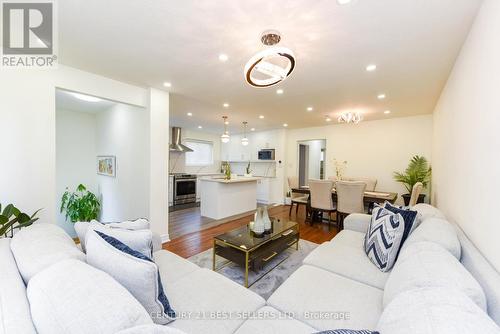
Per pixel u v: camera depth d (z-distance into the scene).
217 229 4.14
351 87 3.10
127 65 2.51
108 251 1.11
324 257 1.90
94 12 1.62
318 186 4.30
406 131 4.90
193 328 1.11
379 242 1.80
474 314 0.71
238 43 2.03
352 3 1.49
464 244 1.51
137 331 0.61
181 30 1.83
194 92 3.43
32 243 1.21
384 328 0.80
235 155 8.32
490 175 1.26
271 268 2.61
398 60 2.29
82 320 0.69
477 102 1.52
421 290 0.89
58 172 4.75
